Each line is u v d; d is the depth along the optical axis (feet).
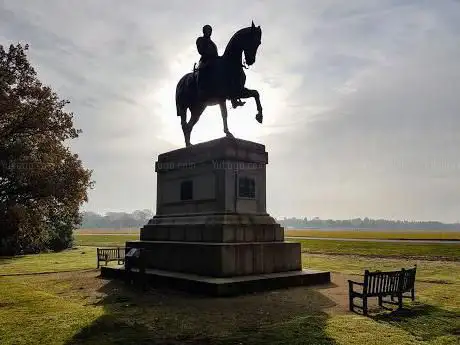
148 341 23.08
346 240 177.58
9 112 87.61
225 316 28.63
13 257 104.53
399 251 99.50
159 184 52.65
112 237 237.25
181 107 53.36
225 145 43.70
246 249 40.83
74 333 24.63
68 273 58.49
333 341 22.74
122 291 39.63
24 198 92.43
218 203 43.55
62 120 97.71
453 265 66.85
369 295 29.58
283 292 37.81
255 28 44.98
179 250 43.62
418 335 24.14
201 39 46.68
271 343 22.53
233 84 45.52
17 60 91.30
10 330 25.41
